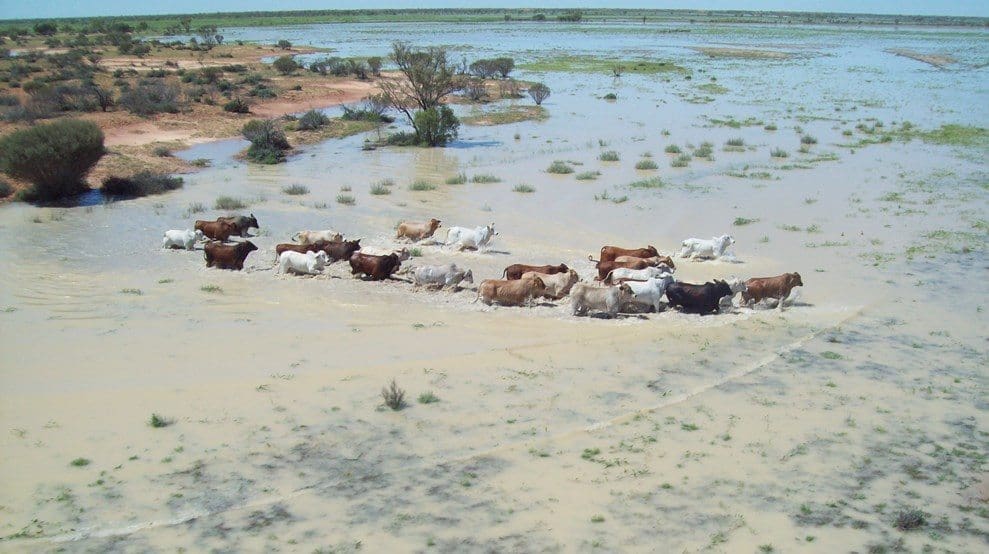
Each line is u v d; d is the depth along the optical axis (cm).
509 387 1248
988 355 1382
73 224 2352
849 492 966
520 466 1025
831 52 10812
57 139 2653
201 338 1420
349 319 1537
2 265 1880
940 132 4106
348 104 5528
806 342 1446
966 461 1038
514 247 2109
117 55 8269
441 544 863
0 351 1341
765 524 901
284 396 1199
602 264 1750
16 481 962
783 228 2297
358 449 1061
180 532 880
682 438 1098
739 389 1255
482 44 11781
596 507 934
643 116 4941
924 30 18325
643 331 1495
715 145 3838
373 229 2300
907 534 883
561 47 11344
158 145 3816
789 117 4825
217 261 1878
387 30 16462
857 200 2645
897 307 1628
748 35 15175
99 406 1155
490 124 4691
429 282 1727
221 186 2978
